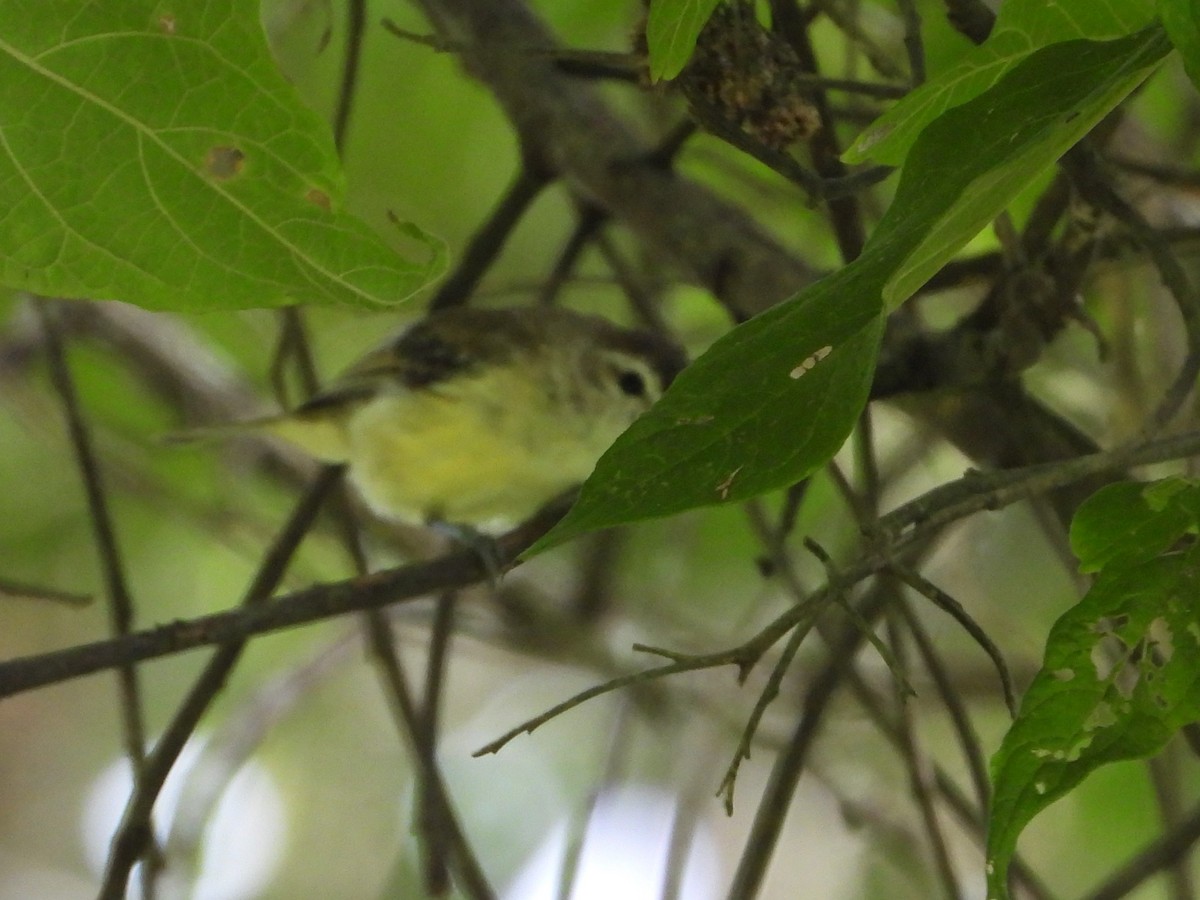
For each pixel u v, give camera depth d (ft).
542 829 48.32
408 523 40.63
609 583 39.42
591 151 31.91
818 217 37.99
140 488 43.16
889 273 14.79
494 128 44.57
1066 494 25.35
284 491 45.27
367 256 19.95
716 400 15.38
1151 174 30.71
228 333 46.85
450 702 51.11
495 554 31.01
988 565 41.47
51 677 22.41
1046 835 41.88
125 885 25.45
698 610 44.50
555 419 37.99
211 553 47.50
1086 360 38.45
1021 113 14.93
